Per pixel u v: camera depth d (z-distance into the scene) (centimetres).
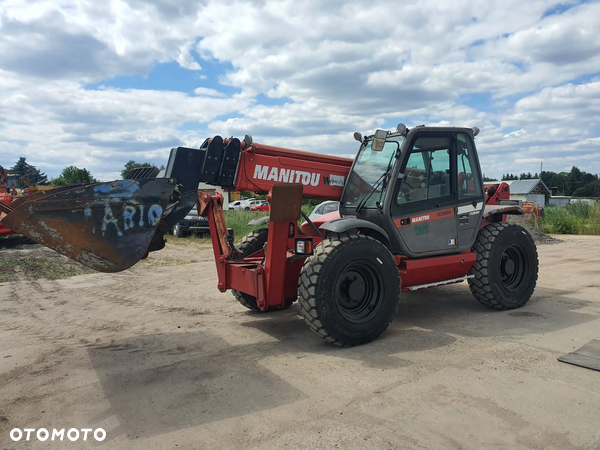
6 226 324
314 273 396
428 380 330
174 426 274
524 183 4044
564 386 315
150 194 359
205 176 443
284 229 421
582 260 925
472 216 518
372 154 493
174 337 455
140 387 332
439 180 497
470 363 362
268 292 425
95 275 829
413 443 247
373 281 433
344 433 259
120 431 270
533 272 555
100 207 345
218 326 493
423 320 500
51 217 333
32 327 501
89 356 402
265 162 465
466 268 518
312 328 405
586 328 452
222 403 303
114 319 530
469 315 519
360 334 412
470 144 525
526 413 278
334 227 415
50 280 780
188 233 1598
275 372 354
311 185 494
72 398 316
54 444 256
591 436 251
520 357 373
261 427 269
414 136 472
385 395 306
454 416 275
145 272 859
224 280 476
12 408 303
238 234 1438
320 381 334
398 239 463
